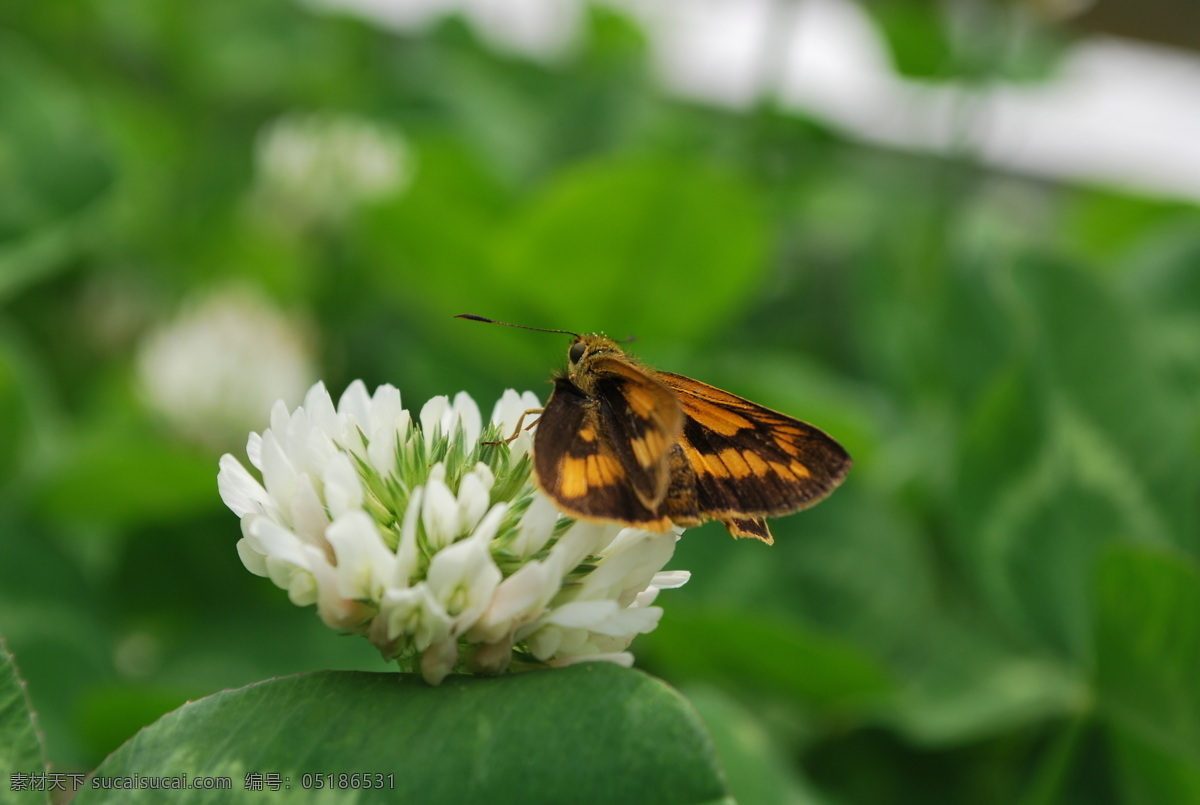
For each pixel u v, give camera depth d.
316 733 0.15
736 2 0.52
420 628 0.16
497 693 0.15
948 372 0.27
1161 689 0.20
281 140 0.38
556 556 0.16
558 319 0.30
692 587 0.24
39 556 0.24
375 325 0.37
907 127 0.47
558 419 0.16
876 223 0.40
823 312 0.38
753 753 0.20
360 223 0.30
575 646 0.16
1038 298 0.23
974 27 0.39
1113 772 0.21
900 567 0.25
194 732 0.16
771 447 0.17
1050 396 0.22
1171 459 0.22
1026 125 0.50
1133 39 0.49
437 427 0.17
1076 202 0.56
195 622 0.24
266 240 0.39
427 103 0.42
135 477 0.24
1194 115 0.56
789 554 0.25
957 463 0.23
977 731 0.21
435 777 0.15
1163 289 0.29
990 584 0.22
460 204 0.34
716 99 0.53
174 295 0.39
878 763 0.22
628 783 0.15
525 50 0.51
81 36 0.46
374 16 0.51
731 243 0.28
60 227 0.29
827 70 0.50
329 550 0.16
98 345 0.37
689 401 0.17
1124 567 0.20
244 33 0.47
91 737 0.20
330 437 0.16
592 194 0.27
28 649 0.22
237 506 0.16
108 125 0.40
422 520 0.16
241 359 0.32
